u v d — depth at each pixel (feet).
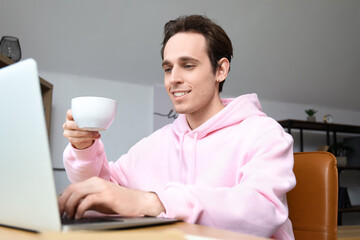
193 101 3.24
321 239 3.45
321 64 11.66
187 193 1.94
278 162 2.63
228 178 3.10
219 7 9.53
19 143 1.38
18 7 7.88
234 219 1.95
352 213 12.61
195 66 3.23
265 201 2.14
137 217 1.77
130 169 3.79
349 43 11.45
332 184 3.52
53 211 1.27
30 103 1.31
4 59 6.37
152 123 10.11
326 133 12.98
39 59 8.75
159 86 10.25
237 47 10.43
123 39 9.20
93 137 2.84
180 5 9.16
